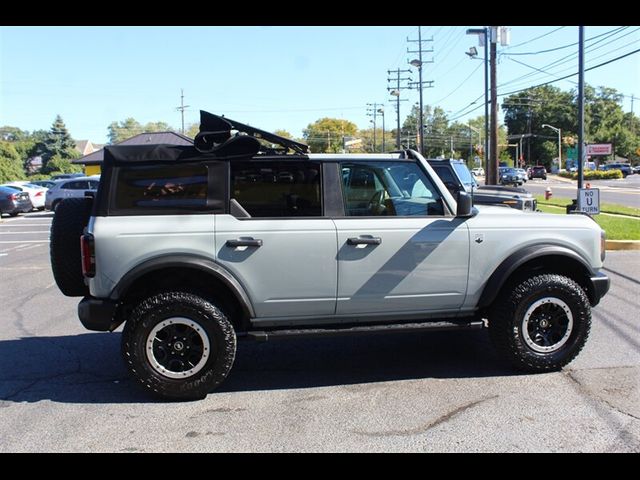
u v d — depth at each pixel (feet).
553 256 15.75
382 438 11.99
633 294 24.63
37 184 113.50
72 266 15.02
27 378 16.16
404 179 15.55
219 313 14.11
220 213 14.38
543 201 81.71
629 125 411.95
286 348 18.53
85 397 14.69
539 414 12.98
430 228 15.05
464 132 457.27
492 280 15.30
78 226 15.06
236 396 14.55
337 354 17.84
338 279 14.64
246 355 17.88
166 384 14.01
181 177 14.37
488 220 15.49
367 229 14.74
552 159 370.73
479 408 13.38
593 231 16.01
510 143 398.42
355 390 14.78
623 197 97.30
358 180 15.24
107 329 14.07
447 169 34.32
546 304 15.43
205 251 14.11
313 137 423.23
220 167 14.52
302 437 12.12
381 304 15.05
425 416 13.03
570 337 15.53
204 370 14.15
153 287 14.67
